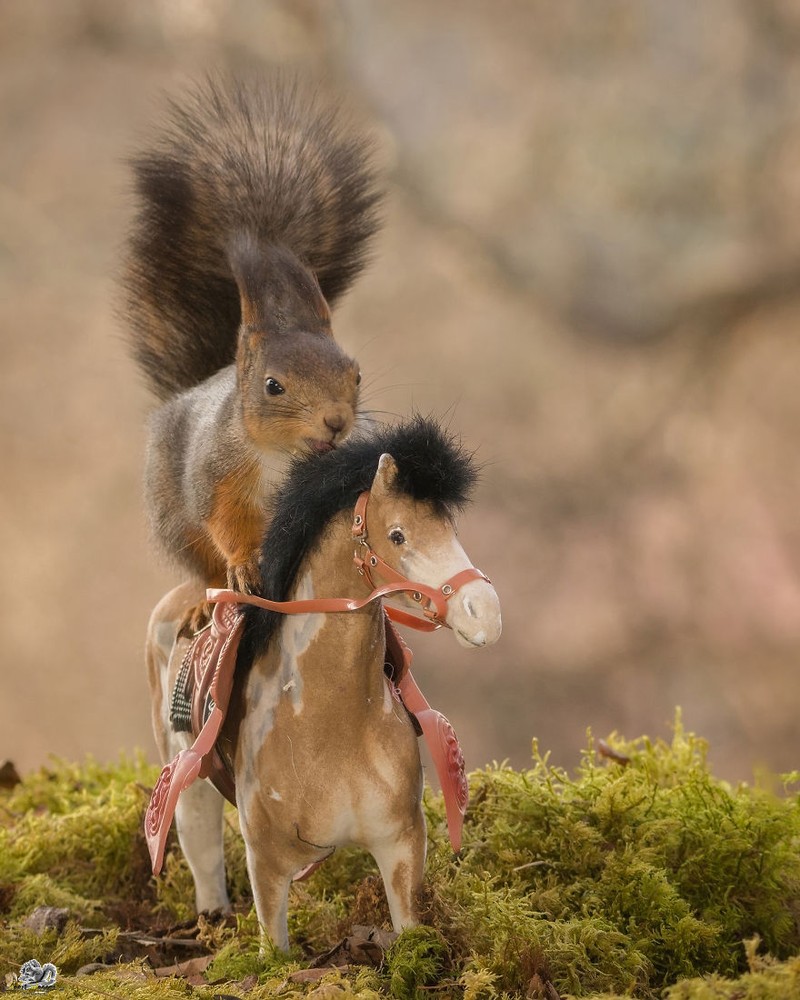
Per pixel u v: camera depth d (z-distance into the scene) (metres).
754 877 4.64
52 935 4.71
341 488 3.82
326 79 18.20
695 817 4.86
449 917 4.11
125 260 5.58
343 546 3.81
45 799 6.72
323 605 3.80
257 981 4.01
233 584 4.34
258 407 4.50
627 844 4.72
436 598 3.59
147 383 5.71
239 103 5.51
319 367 4.43
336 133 5.51
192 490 4.86
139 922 5.20
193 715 4.21
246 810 3.98
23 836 5.83
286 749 3.86
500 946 3.98
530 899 4.43
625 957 4.12
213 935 4.60
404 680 4.11
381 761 3.84
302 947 4.48
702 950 4.33
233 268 4.72
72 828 5.80
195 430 4.98
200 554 5.02
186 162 5.29
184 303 5.47
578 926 4.17
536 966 3.95
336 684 3.82
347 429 4.45
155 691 4.91
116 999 3.97
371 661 3.85
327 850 3.94
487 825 5.12
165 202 5.30
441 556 3.62
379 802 3.85
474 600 3.55
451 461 3.71
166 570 5.34
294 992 3.82
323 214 5.27
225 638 4.11
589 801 5.04
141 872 5.55
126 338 5.69
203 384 5.25
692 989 3.64
